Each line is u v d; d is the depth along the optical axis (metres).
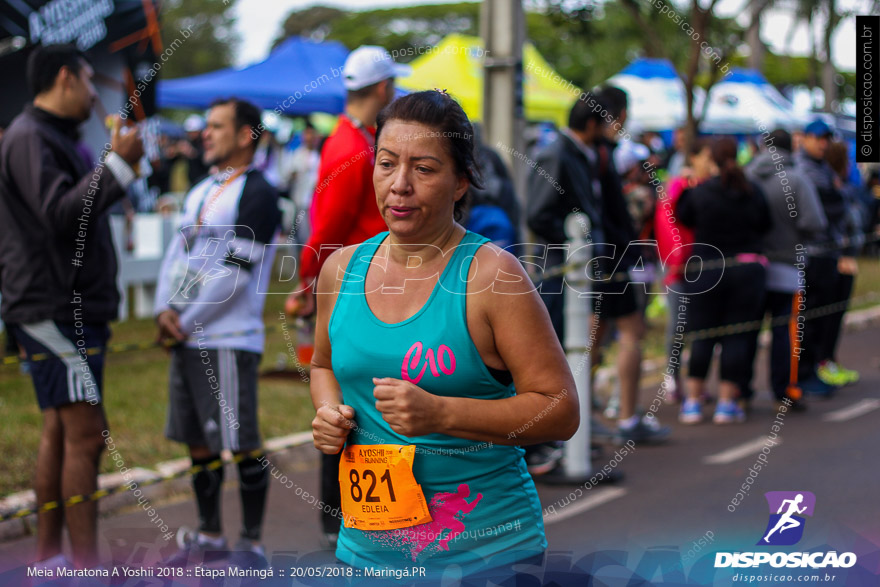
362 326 2.84
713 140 8.88
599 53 22.84
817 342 10.39
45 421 4.96
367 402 2.88
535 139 11.63
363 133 4.95
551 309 6.80
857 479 6.96
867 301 17.34
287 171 16.06
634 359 7.95
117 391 8.86
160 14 14.91
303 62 16.20
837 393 10.63
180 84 16.19
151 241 13.47
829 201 10.38
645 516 6.11
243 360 5.09
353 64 4.91
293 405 8.66
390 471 2.86
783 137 9.28
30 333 4.73
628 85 16.12
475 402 2.75
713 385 10.97
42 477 4.91
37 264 4.72
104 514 6.17
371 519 2.91
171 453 7.20
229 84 15.74
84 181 4.68
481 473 2.87
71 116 4.89
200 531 5.31
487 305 2.75
